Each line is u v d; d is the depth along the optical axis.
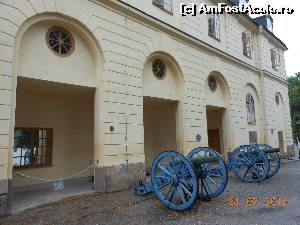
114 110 9.41
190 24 13.78
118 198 8.03
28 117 9.97
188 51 13.29
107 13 9.70
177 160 6.94
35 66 7.88
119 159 9.30
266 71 20.58
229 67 16.50
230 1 16.89
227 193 8.55
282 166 16.66
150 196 8.19
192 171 6.55
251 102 18.83
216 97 15.51
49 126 10.57
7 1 7.21
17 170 9.39
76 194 8.53
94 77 9.35
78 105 11.67
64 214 6.56
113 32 9.80
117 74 9.69
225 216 6.21
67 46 8.86
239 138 16.44
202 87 13.80
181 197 6.66
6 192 6.56
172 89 12.52
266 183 10.29
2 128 6.72
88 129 11.87
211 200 7.66
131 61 10.25
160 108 14.61
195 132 12.91
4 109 6.81
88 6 9.16
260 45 20.61
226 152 15.74
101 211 6.77
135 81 10.28
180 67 12.62
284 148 22.36
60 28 8.73
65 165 10.86
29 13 7.63
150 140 14.72
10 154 6.84
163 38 11.86
